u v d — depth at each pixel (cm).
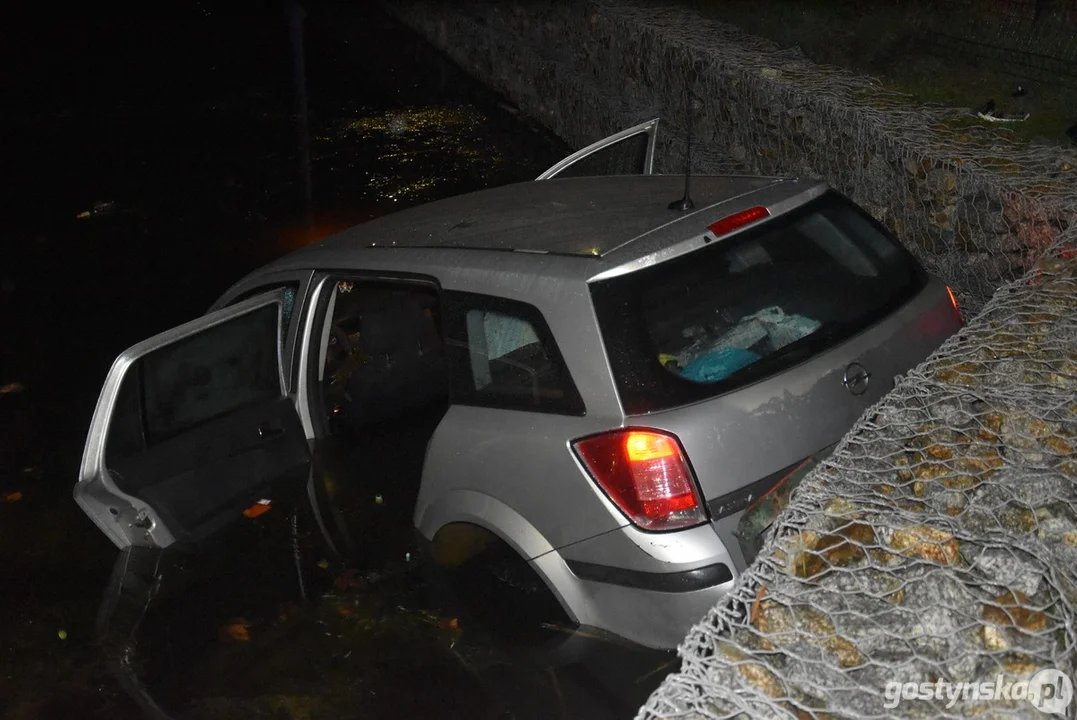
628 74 945
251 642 395
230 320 455
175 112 1248
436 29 1412
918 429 308
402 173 1030
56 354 728
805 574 265
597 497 336
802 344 348
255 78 1347
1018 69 728
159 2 1744
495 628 376
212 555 433
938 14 821
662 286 345
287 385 474
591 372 340
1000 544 262
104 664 400
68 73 1415
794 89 697
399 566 406
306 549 425
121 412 431
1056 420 309
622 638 345
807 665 240
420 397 476
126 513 433
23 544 502
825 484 291
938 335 377
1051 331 354
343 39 1495
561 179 480
